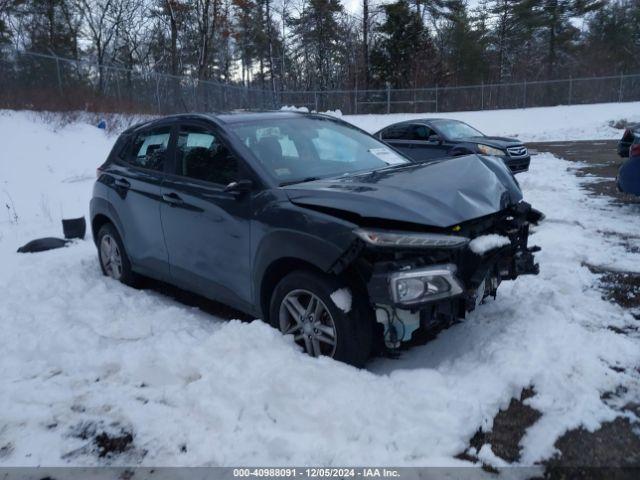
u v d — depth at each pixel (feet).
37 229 29.63
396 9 133.90
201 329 14.56
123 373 12.19
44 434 10.22
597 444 9.35
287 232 11.90
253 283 13.09
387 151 16.49
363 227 11.01
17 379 12.41
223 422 10.12
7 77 65.36
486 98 114.32
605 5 163.53
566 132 84.64
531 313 13.76
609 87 111.04
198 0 110.11
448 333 13.43
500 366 11.29
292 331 12.57
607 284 16.75
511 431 9.77
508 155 39.24
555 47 162.91
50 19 119.44
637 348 12.48
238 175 13.64
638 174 25.38
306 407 10.11
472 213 11.43
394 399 10.30
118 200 17.95
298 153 14.58
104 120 63.93
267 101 111.14
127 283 18.78
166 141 16.60
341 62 160.45
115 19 122.93
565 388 10.69
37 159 48.37
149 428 10.20
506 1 166.30
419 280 10.64
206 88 94.89
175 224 15.31
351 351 11.39
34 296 17.88
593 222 24.59
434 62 133.80
